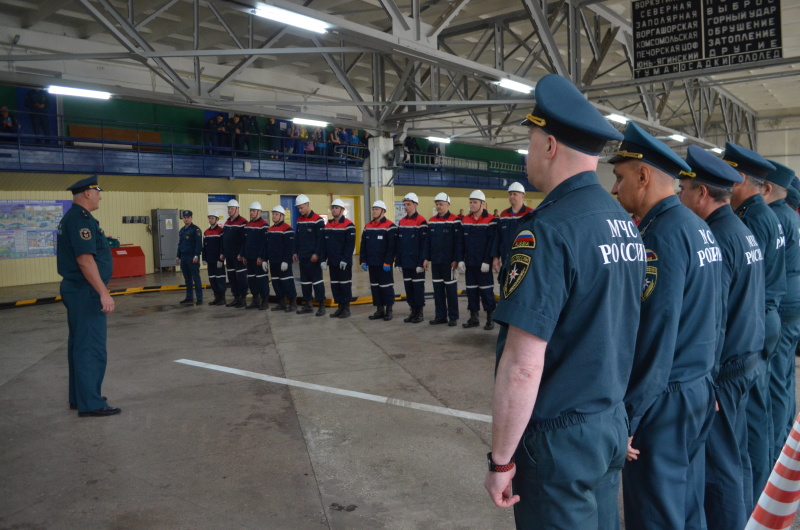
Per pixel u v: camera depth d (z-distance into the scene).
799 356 5.96
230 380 5.72
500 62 11.52
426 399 4.94
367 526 2.88
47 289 14.52
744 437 2.62
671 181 2.10
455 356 6.53
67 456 3.87
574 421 1.52
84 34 14.89
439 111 12.98
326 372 5.94
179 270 18.91
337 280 9.52
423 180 23.67
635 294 1.64
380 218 9.13
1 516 3.05
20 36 13.80
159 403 5.02
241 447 3.96
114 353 7.11
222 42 15.48
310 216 9.83
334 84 20.77
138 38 8.34
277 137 19.41
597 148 1.57
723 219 2.57
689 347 2.04
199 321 9.45
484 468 3.54
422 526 2.87
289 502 3.15
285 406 4.85
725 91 19.94
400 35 8.06
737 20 8.05
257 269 10.65
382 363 6.27
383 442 3.99
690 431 2.03
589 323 1.50
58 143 15.66
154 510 3.09
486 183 27.09
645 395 1.93
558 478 1.51
